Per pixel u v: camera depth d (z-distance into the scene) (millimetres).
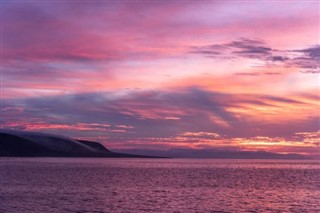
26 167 162125
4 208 48469
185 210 48312
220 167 199375
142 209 48688
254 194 65312
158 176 109688
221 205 52344
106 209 48469
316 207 51406
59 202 53625
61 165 195625
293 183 87688
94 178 98625
